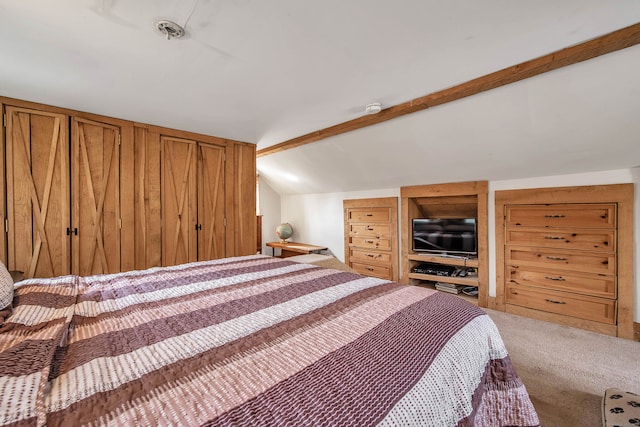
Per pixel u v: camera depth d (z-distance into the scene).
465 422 0.82
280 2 1.22
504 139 2.61
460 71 1.88
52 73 1.83
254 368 0.74
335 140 3.44
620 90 1.87
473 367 0.95
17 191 2.19
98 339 0.89
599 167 2.63
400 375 0.74
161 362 0.76
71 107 2.39
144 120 2.75
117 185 2.64
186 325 1.01
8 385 0.59
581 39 1.54
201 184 3.22
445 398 0.77
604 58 1.68
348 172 4.11
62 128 2.37
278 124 2.92
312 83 2.02
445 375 0.81
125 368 0.72
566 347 2.40
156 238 2.87
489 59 1.74
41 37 1.45
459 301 1.30
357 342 0.88
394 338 0.92
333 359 0.79
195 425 0.54
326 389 0.66
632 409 1.46
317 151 3.85
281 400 0.62
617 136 2.23
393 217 4.15
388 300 1.27
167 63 1.72
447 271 3.75
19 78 1.89
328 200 5.09
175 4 1.23
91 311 1.13
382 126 2.91
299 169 4.57
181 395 0.62
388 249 4.22
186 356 0.79
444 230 3.74
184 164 3.08
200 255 3.18
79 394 0.61
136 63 1.72
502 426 1.07
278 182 5.45
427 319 1.07
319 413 0.59
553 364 2.14
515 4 1.26
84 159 2.47
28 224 2.22
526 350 2.35
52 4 1.21
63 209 2.37
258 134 3.28
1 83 1.95
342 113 2.63
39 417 0.53
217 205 3.33
